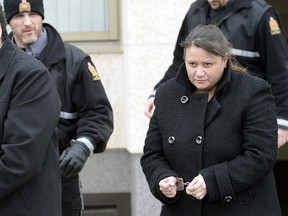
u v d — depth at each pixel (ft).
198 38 16.99
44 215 16.31
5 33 16.72
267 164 16.99
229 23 22.61
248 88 17.33
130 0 29.50
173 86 18.13
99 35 31.58
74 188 21.74
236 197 17.22
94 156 31.24
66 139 21.67
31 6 21.16
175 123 17.74
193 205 17.53
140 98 29.76
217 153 17.20
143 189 29.81
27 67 16.33
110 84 31.27
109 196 31.35
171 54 29.76
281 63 22.31
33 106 16.10
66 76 21.49
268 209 17.46
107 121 21.84
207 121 17.40
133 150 29.84
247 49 22.48
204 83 17.21
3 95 16.16
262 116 17.15
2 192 15.74
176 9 29.71
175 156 17.67
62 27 31.81
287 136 22.36
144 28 29.66
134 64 29.73
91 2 31.76
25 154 15.79
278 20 22.84
